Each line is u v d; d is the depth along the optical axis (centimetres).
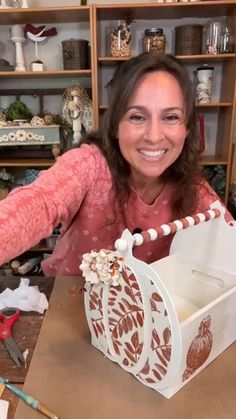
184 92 72
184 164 87
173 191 90
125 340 56
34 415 49
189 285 75
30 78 219
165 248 90
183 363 51
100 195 85
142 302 50
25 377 57
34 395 53
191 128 83
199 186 91
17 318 73
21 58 200
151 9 184
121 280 52
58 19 201
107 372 58
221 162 202
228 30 188
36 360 60
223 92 210
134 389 54
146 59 69
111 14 193
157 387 53
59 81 219
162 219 92
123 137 74
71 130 212
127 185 85
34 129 202
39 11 181
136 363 55
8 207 57
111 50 193
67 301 78
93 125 193
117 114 73
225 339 61
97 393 53
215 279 70
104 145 83
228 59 198
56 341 65
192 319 50
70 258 99
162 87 68
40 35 202
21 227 56
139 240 51
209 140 228
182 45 189
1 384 55
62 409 50
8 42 213
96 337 62
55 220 68
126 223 90
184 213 89
